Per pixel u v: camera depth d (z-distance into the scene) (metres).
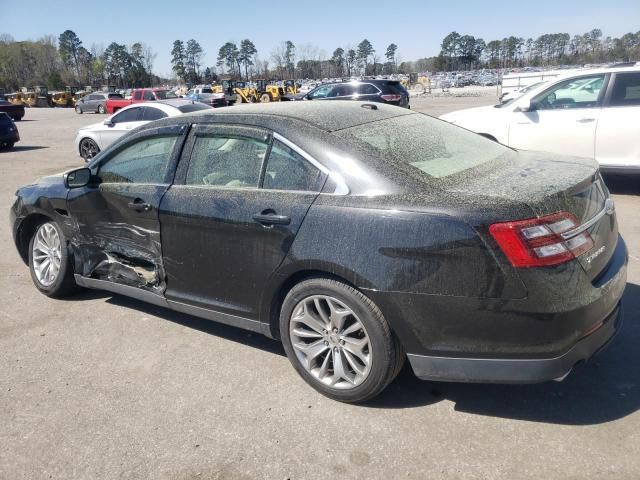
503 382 2.62
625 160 7.16
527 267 2.46
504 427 2.77
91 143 12.89
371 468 2.54
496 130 8.00
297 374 3.38
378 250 2.71
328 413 2.97
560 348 2.53
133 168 4.00
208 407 3.08
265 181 3.23
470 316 2.57
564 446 2.60
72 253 4.52
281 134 3.20
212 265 3.45
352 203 2.84
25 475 2.61
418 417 2.89
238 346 3.79
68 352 3.79
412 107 30.42
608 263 2.94
